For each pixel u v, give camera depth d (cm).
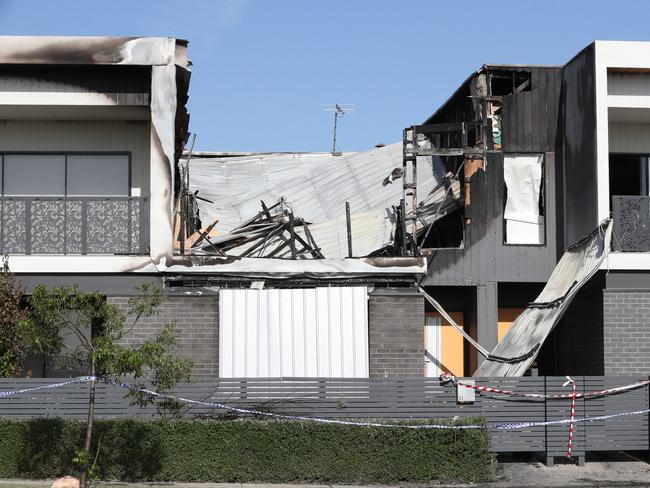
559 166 3006
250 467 2131
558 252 2994
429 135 3500
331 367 2461
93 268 2450
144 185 2719
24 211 2522
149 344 1884
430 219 2964
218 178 3650
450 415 2297
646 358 2592
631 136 2942
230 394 2256
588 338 2719
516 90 3030
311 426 2152
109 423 2111
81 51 2478
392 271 2545
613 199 2655
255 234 2928
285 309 2472
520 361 2484
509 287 3100
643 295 2608
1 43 2469
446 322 3080
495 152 3002
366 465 2145
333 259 2561
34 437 2112
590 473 2284
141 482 2106
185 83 2620
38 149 2712
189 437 2127
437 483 2159
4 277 2347
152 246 2467
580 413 2342
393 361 2491
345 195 3303
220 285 2512
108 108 2575
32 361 2628
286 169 3716
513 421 2319
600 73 2681
